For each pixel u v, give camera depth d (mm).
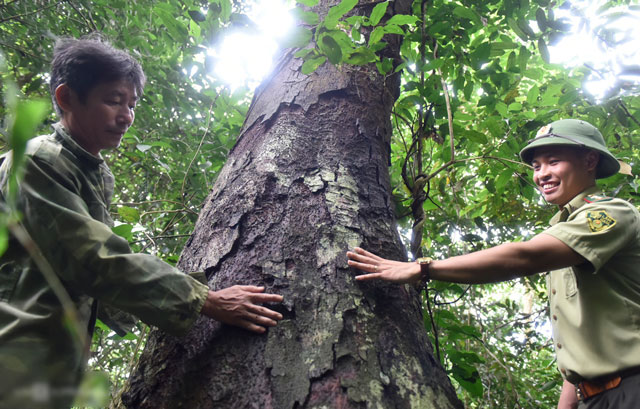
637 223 1362
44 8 2877
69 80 1340
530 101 2377
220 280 1256
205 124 3271
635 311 1304
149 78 3100
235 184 1485
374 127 1685
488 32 2152
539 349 3213
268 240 1294
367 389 1011
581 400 1420
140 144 2482
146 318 1123
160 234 2834
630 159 2285
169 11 1809
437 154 2559
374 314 1174
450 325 2068
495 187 2512
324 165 1482
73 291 1236
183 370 1117
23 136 341
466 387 1780
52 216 1136
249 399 1014
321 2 1971
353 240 1311
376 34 1499
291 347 1081
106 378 448
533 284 3098
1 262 1162
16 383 657
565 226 1315
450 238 2580
